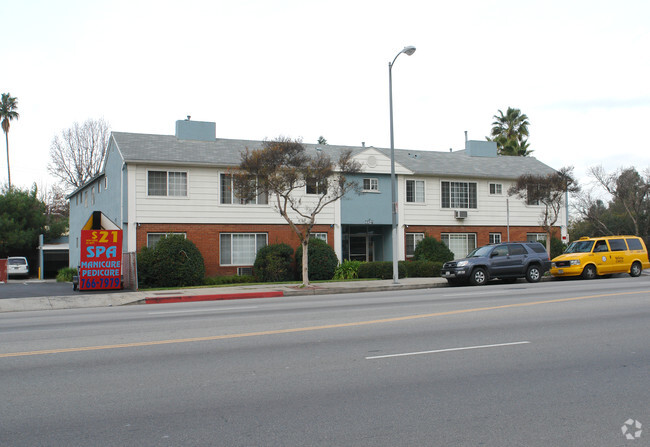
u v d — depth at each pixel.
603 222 43.59
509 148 50.16
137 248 25.97
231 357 8.39
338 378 7.08
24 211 47.50
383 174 31.00
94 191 33.19
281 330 10.87
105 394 6.48
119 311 15.77
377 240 32.88
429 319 12.07
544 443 4.90
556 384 6.75
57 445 4.93
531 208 35.03
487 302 15.34
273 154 21.62
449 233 32.81
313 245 27.50
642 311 12.96
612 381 6.88
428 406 5.92
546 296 16.72
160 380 7.08
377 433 5.14
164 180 26.70
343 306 15.34
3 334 11.12
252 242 28.27
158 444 4.94
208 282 25.36
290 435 5.11
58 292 21.75
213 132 30.45
